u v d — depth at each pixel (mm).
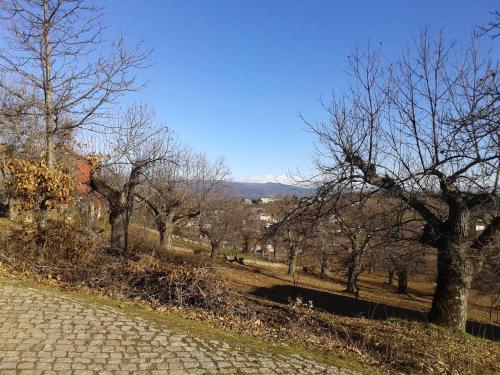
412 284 43969
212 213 33719
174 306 8062
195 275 9008
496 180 9289
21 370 4359
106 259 9820
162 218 26312
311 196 10859
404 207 10492
